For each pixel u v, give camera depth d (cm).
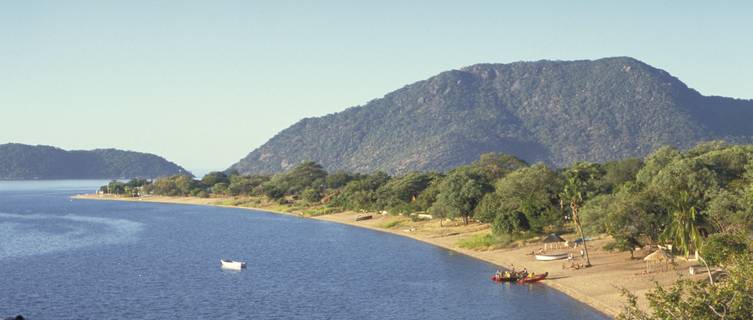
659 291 4416
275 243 15912
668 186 10831
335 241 16262
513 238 13600
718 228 9381
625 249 10494
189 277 10931
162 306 8656
